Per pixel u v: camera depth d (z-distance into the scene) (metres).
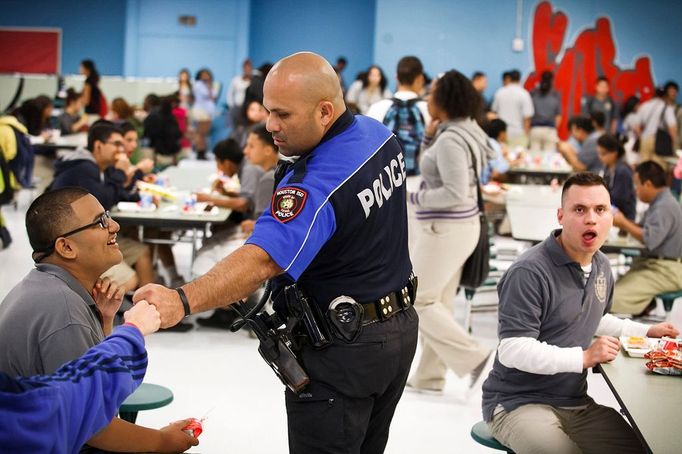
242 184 6.23
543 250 3.25
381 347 2.67
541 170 9.71
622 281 6.00
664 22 15.22
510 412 3.18
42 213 2.68
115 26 17.39
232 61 16.45
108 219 2.74
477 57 15.38
